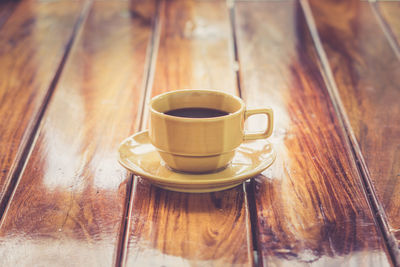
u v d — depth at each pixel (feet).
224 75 3.22
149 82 3.19
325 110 2.85
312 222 2.04
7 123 2.73
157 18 4.29
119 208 2.11
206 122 2.09
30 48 3.62
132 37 3.82
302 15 4.25
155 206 2.10
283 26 4.02
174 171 2.20
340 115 2.81
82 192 2.20
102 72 3.26
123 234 2.05
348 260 1.89
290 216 2.07
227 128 2.12
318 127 2.68
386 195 2.20
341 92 3.03
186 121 2.09
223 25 4.06
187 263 1.87
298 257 1.90
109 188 2.22
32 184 2.25
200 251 1.92
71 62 3.38
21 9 4.41
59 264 1.88
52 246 1.95
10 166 2.39
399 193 2.21
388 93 3.02
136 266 1.87
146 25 4.06
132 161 2.25
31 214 2.09
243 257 1.90
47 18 4.21
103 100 2.94
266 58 3.47
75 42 3.72
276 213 2.08
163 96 2.25
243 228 2.01
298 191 2.20
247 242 1.95
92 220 2.06
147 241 1.95
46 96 3.00
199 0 4.62
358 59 3.44
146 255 1.90
